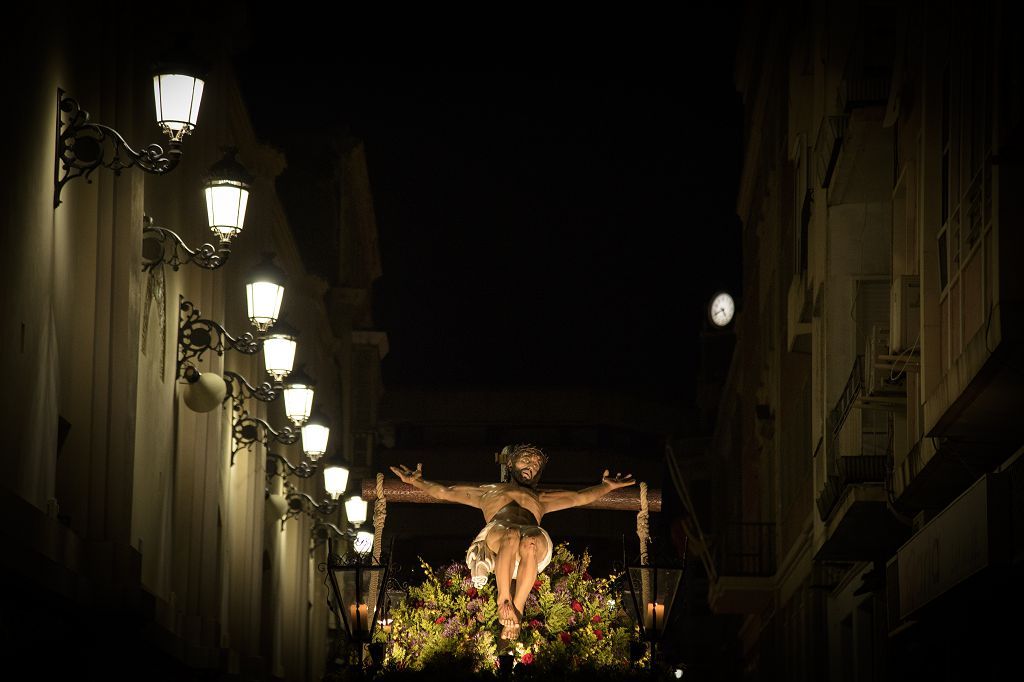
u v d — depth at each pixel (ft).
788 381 98.27
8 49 31.71
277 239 83.97
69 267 39.63
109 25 41.09
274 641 82.64
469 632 42.32
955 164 44.45
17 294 33.09
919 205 49.60
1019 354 37.32
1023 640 46.14
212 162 58.70
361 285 144.15
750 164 124.06
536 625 42.37
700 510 190.39
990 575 42.22
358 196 136.15
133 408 41.32
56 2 36.35
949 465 48.03
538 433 193.16
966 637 51.75
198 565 55.77
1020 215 36.91
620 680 40.83
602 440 191.83
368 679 41.14
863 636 71.87
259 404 71.67
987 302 38.93
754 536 117.39
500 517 43.24
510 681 40.16
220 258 40.42
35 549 31.63
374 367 144.66
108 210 40.98
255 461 70.13
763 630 118.52
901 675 62.90
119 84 41.78
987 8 38.86
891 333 53.21
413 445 193.77
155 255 45.09
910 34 52.65
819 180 69.56
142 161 36.19
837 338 67.87
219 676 57.88
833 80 68.69
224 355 61.72
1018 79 35.01
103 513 40.01
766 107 110.42
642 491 44.65
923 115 48.85
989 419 42.83
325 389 113.39
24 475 34.42
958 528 43.96
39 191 34.78
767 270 112.37
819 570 83.92
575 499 44.32
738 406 147.33
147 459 47.11
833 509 63.41
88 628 39.01
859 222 67.92
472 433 193.26
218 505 61.11
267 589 82.53
